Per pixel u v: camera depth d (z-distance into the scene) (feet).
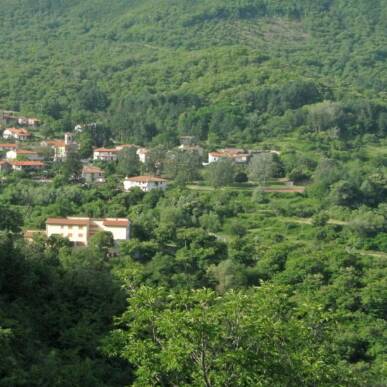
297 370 298.56
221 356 291.38
